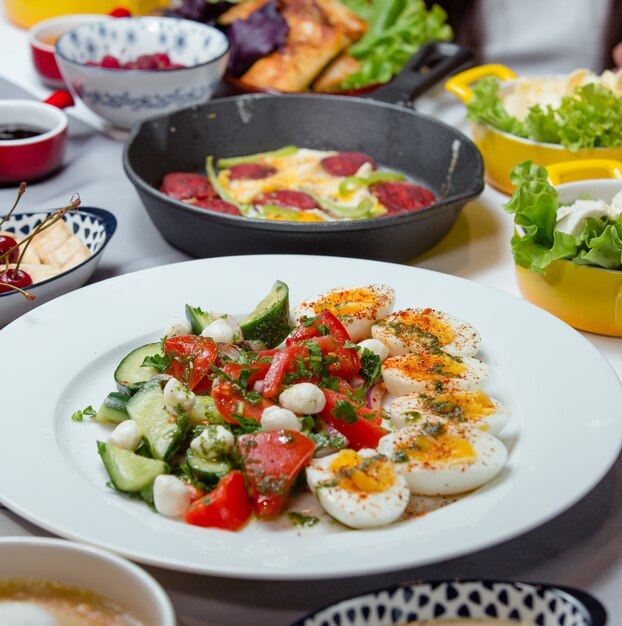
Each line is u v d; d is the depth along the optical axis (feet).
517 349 2.41
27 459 2.12
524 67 4.51
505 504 2.02
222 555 1.93
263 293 2.58
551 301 2.59
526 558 2.04
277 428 2.12
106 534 1.96
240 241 2.73
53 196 3.17
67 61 3.39
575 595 1.81
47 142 3.19
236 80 3.64
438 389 2.26
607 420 2.19
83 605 1.82
